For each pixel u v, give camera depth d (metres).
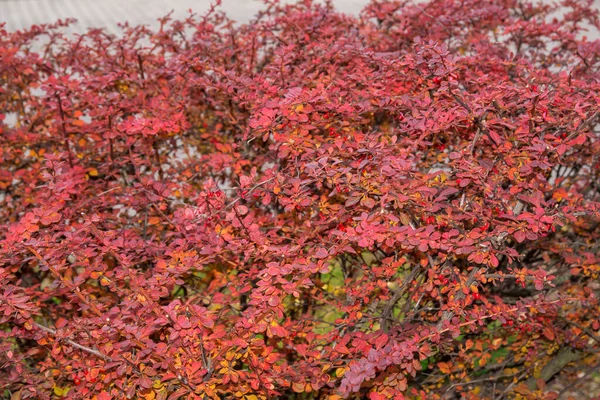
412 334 2.96
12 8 10.55
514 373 3.98
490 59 3.81
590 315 3.95
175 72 3.81
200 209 2.69
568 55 4.79
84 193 3.57
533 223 2.62
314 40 4.48
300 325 3.20
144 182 3.38
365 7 5.10
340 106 3.22
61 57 4.83
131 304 2.65
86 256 2.82
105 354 2.61
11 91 4.49
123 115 4.30
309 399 3.45
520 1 5.77
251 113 3.48
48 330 2.62
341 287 3.33
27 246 2.66
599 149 3.72
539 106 2.92
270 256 3.00
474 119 2.95
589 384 4.25
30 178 3.77
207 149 4.29
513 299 4.12
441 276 2.97
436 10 4.92
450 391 4.00
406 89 3.49
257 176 3.85
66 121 3.61
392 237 2.59
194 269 3.35
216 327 2.53
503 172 2.88
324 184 3.40
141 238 3.51
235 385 2.67
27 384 2.96
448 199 3.34
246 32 4.62
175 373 2.44
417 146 3.20
